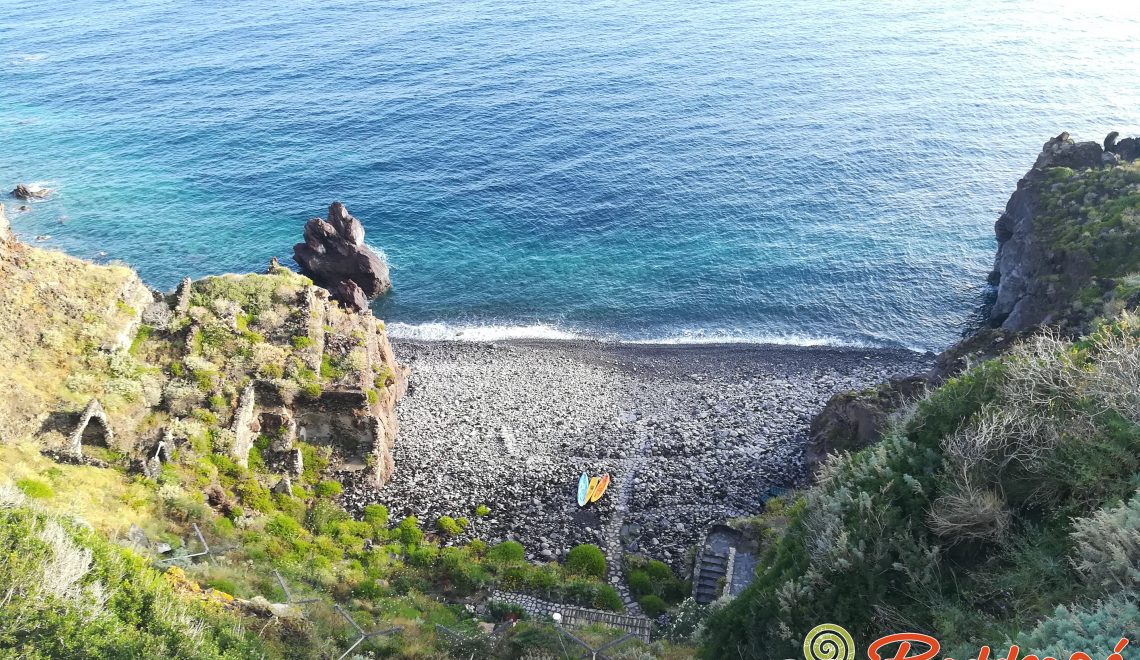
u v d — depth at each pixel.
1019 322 59.00
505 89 119.12
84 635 18.03
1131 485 15.74
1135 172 59.59
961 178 90.75
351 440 44.09
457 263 78.50
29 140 104.88
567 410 54.66
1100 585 13.83
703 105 112.88
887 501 18.39
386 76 125.25
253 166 97.12
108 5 176.62
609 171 94.38
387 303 72.88
